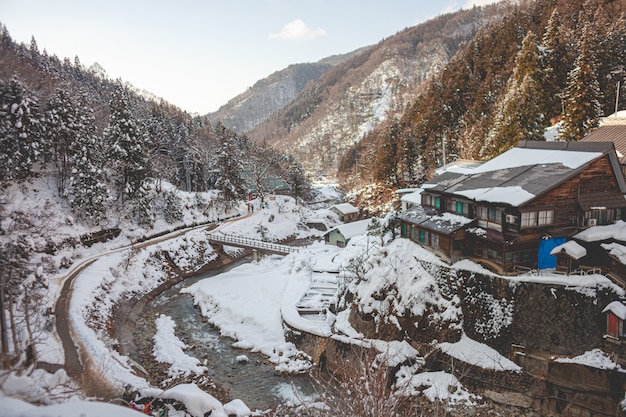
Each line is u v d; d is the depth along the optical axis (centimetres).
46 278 3209
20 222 3709
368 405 1095
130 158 5175
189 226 6106
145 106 9644
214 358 2961
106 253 4372
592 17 6688
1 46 5388
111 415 767
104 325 3055
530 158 2853
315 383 2614
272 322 3353
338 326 2952
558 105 5359
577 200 2461
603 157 2491
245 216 7119
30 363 1842
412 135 7500
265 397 2477
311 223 7800
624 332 2036
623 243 2284
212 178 8575
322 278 4016
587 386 2080
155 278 4450
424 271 2838
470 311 2533
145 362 2814
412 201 3709
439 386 2378
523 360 2284
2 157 4228
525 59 5416
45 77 6103
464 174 3158
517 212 2372
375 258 3250
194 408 1878
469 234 2727
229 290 4109
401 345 2636
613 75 4925
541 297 2280
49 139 4844
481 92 6844
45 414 761
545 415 2162
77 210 4666
